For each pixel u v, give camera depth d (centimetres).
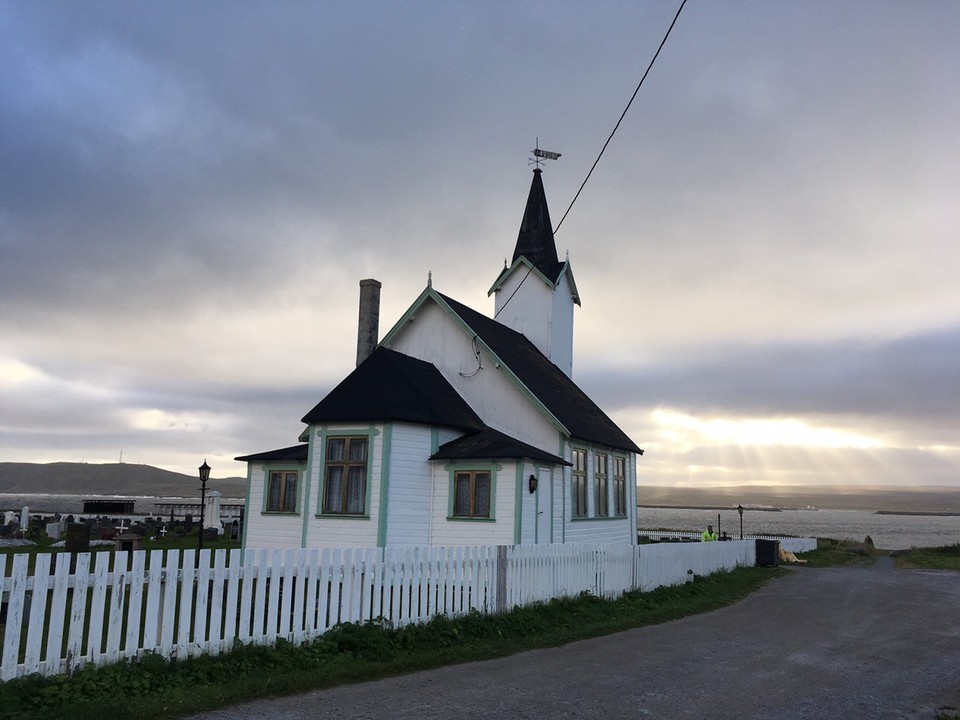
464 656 1080
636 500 3150
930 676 1069
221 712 766
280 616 1020
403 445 2008
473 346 2492
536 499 2011
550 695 877
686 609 1727
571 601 1583
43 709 716
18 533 3547
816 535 11319
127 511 4912
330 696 843
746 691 935
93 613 828
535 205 3572
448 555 1277
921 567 3475
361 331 2723
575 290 3559
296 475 2373
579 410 2777
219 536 3722
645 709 830
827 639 1366
